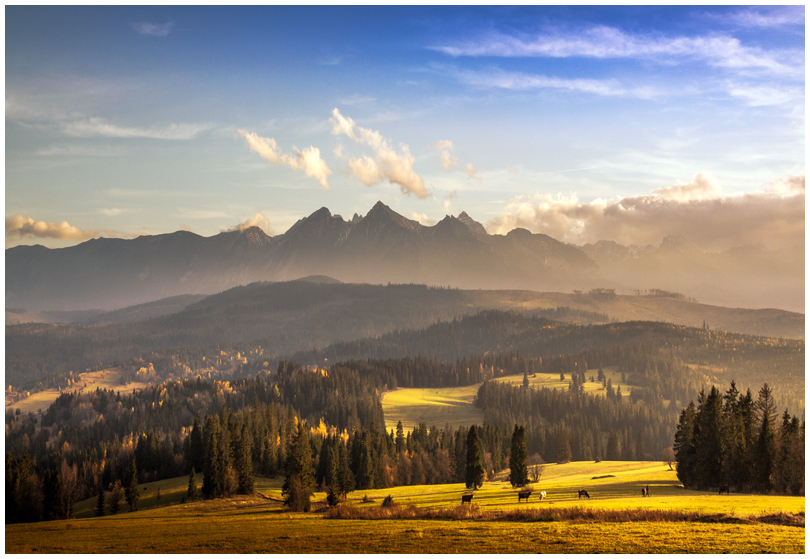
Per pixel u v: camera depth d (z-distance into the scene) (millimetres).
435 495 99000
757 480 83375
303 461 108688
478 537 47531
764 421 87562
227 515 82000
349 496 111062
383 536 50188
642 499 69812
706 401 95188
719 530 46531
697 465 91500
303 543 49219
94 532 62750
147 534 59625
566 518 55062
